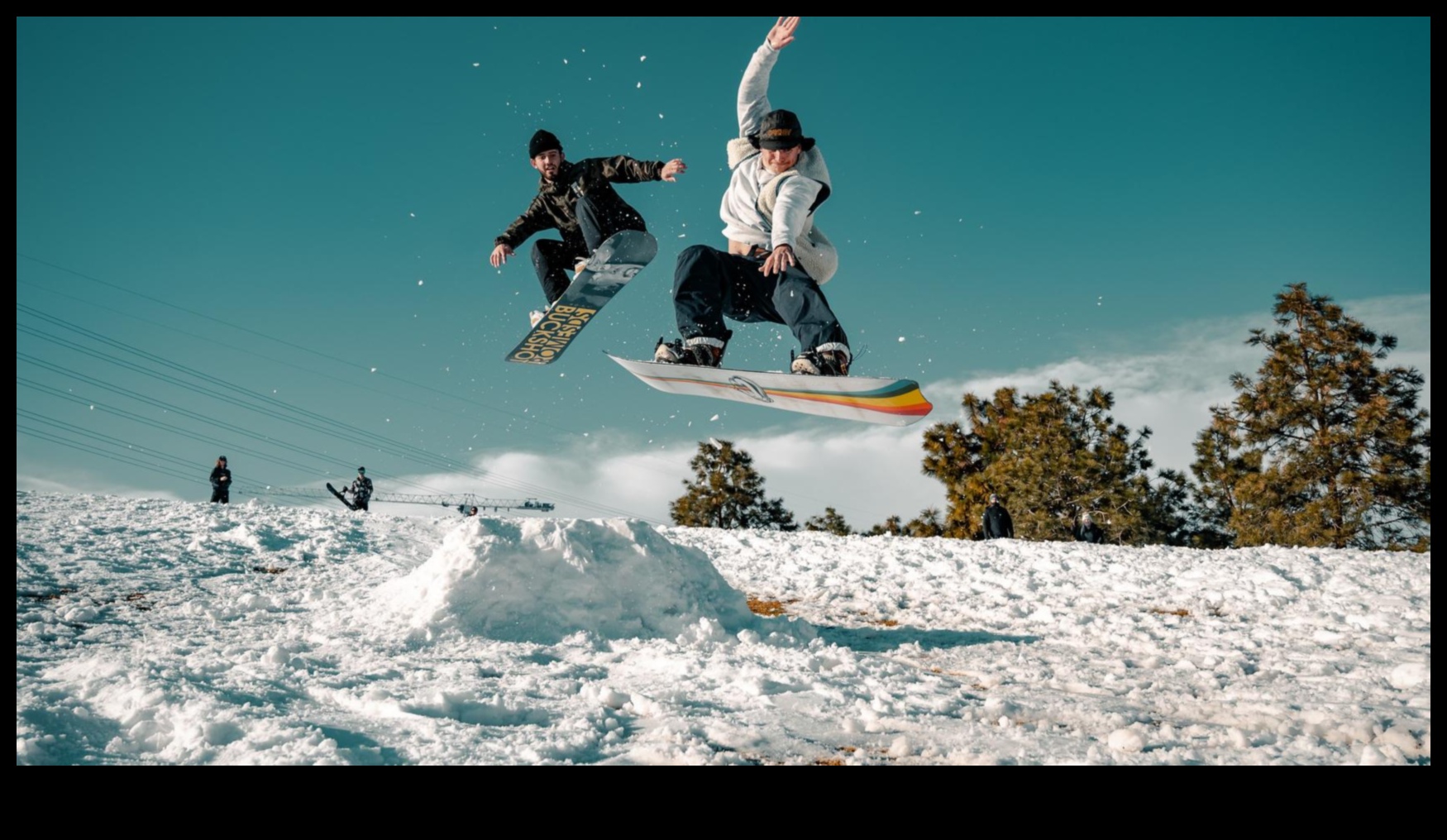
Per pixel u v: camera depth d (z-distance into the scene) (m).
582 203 5.88
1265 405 26.31
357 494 19.81
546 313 6.13
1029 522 28.75
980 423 32.19
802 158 5.66
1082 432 29.19
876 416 5.42
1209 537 28.33
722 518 37.09
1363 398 25.55
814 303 5.33
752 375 5.43
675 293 5.57
